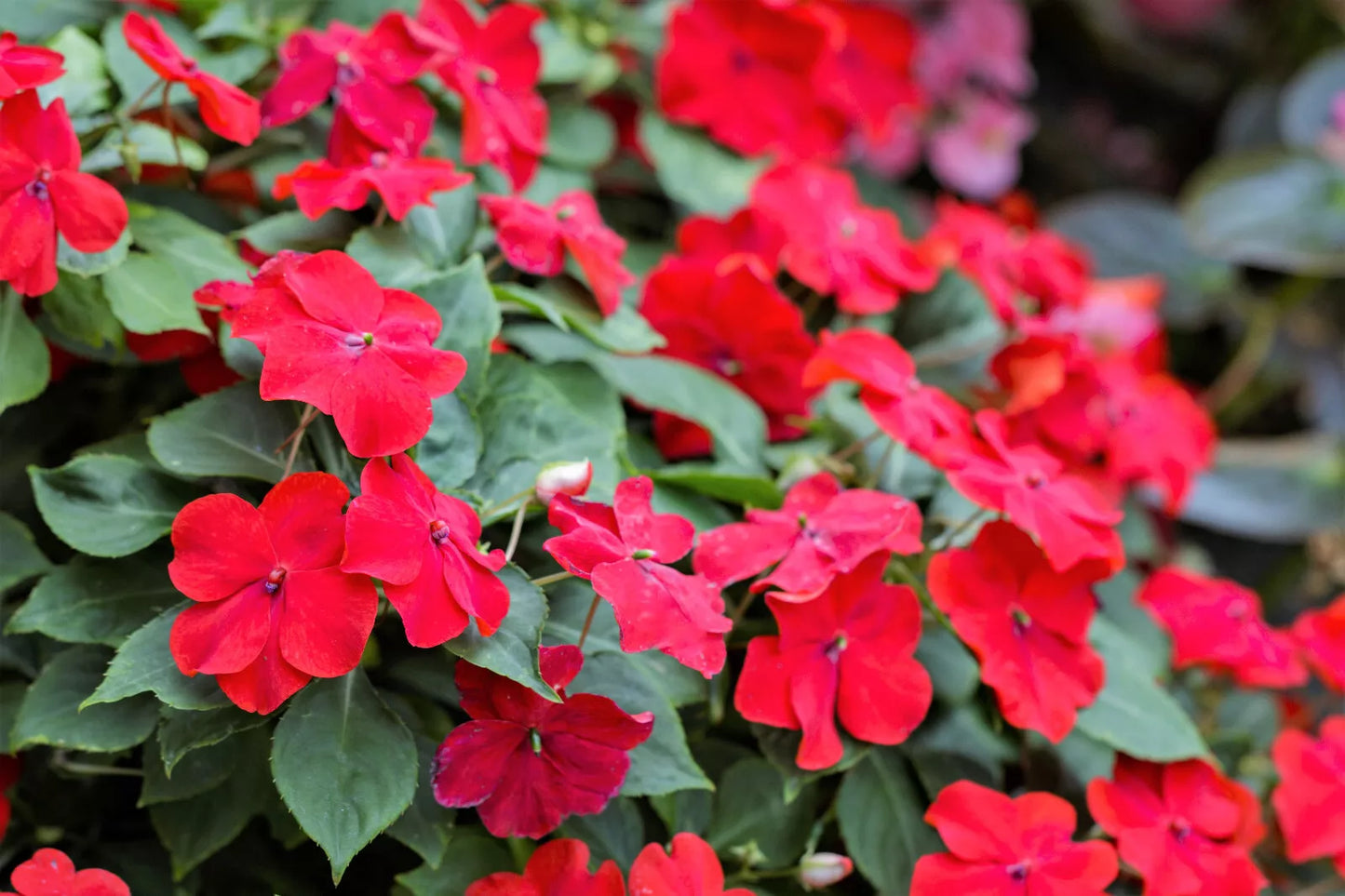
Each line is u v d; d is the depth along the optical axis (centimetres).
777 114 90
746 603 77
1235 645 81
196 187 81
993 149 124
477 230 80
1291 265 108
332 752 72
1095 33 167
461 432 75
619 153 92
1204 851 77
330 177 76
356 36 81
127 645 72
